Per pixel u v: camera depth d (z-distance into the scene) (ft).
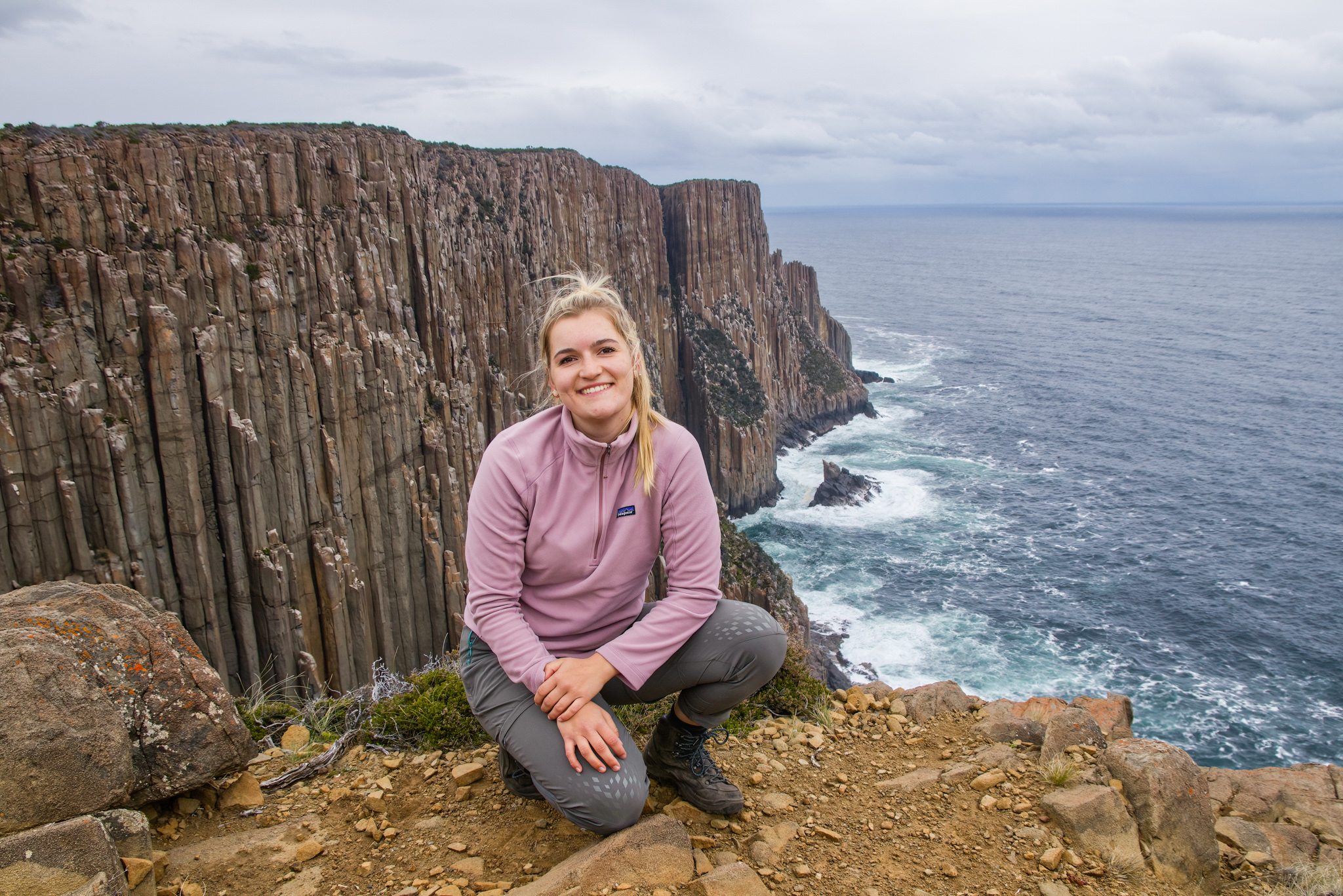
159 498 103.09
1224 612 172.76
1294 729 134.92
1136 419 334.65
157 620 17.40
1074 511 233.35
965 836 17.01
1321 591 182.29
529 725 14.82
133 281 99.30
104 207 98.78
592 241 227.81
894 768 20.65
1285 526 220.84
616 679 15.93
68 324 95.25
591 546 14.97
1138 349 492.95
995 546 209.15
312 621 118.42
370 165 130.41
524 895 13.85
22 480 91.30
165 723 15.94
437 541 134.31
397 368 127.24
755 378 283.59
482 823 16.81
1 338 90.53
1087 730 20.89
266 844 15.97
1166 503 239.09
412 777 18.89
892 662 155.84
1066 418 338.95
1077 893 15.34
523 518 14.83
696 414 275.59
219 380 105.40
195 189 108.17
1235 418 333.62
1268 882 18.22
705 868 15.06
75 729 13.71
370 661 124.67
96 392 97.25
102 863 12.38
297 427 114.62
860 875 15.56
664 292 276.41
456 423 140.97
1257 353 473.67
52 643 14.62
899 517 231.09
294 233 116.26
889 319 629.10
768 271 332.19
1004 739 22.06
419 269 139.33
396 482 128.36
